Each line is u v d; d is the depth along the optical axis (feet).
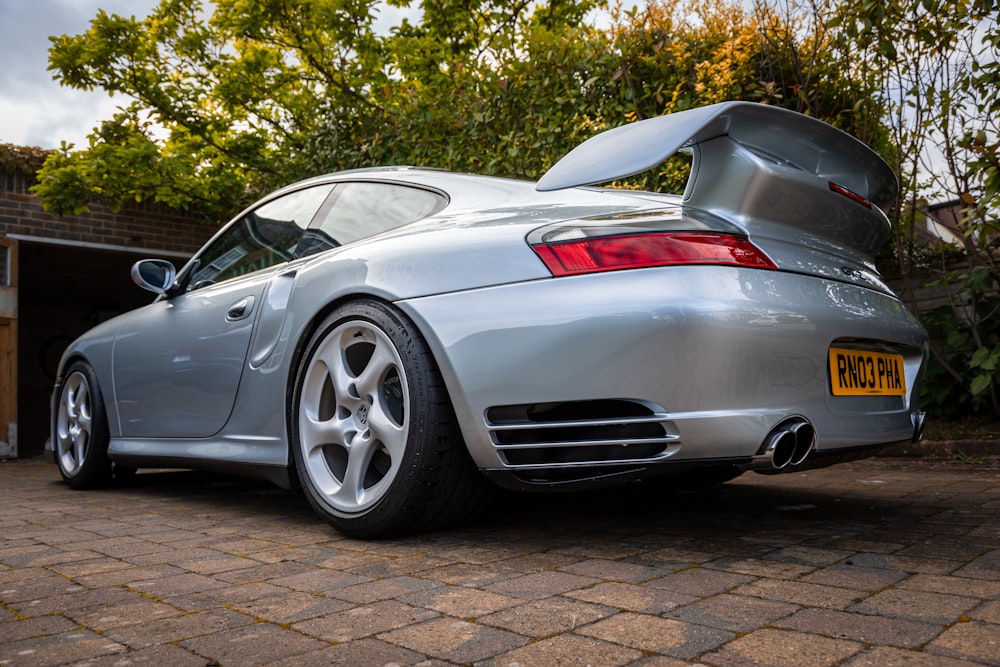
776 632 4.17
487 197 7.63
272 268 8.98
